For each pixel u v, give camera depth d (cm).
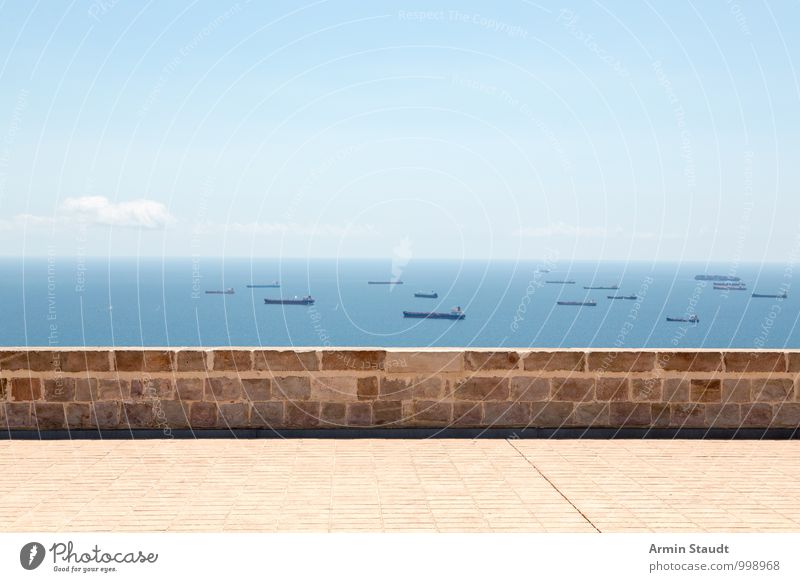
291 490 718
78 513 648
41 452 849
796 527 633
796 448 897
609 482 755
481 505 681
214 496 698
